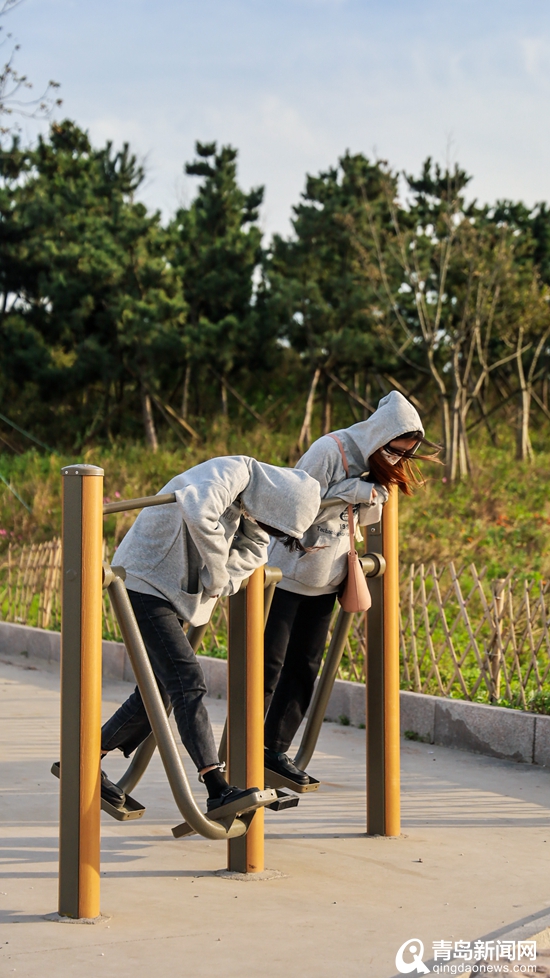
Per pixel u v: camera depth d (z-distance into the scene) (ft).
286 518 10.46
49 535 45.32
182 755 18.15
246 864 11.49
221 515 10.37
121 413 74.69
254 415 74.23
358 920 10.00
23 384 72.18
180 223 74.08
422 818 14.33
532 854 12.57
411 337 64.64
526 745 18.04
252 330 66.74
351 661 22.56
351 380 78.38
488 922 9.99
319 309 63.87
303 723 21.52
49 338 71.31
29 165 75.92
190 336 65.57
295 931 9.65
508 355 74.38
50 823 13.44
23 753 17.60
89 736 9.72
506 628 20.40
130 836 13.14
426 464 60.70
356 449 12.54
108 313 66.95
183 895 10.70
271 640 12.52
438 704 19.67
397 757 13.41
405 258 61.31
